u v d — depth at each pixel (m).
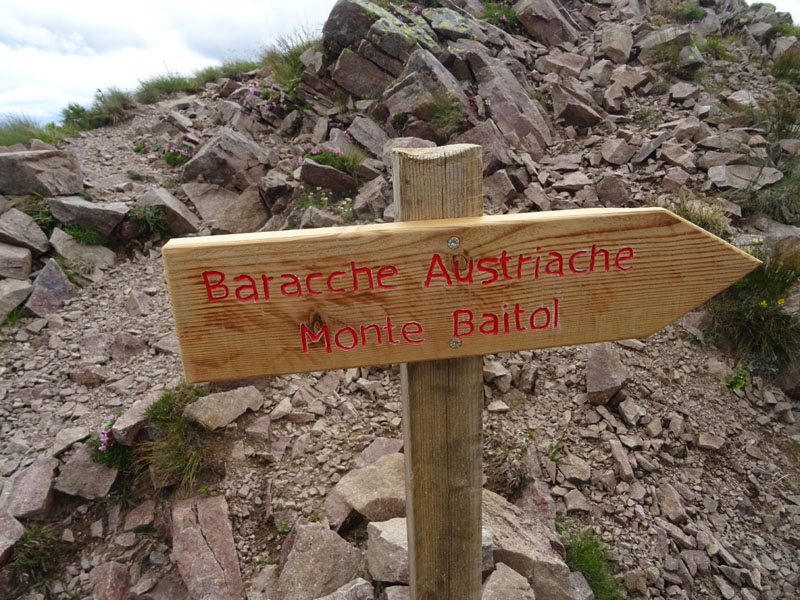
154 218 5.84
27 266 5.15
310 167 5.99
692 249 1.43
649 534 3.05
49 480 3.28
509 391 3.76
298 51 8.79
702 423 3.68
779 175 5.55
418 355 1.42
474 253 1.35
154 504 3.29
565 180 6.00
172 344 4.39
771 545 3.11
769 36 9.89
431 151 1.36
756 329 4.11
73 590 2.96
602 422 3.60
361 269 1.31
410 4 9.03
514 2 10.25
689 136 6.41
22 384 4.07
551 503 3.11
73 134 8.36
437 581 1.81
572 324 1.46
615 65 8.70
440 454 1.64
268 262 1.27
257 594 2.71
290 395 3.75
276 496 3.16
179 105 9.50
